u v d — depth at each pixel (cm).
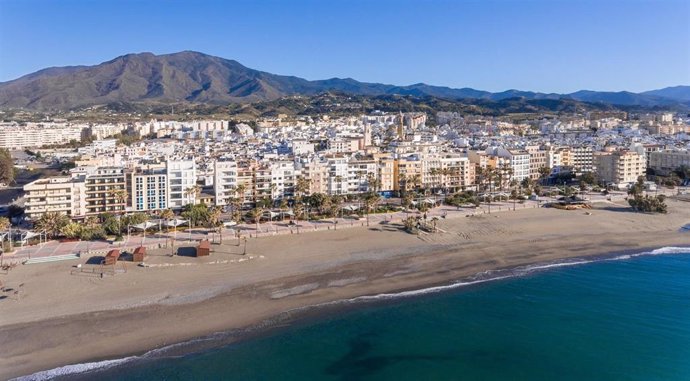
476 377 9650
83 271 14475
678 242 18788
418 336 11150
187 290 13250
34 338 10588
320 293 13288
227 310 12112
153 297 12744
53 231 17888
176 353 10181
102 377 9312
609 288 13975
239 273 14588
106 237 17912
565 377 9675
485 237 19088
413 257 16438
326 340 10875
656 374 9769
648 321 11925
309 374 9619
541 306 12744
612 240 18900
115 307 12125
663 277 14850
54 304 12231
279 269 15025
